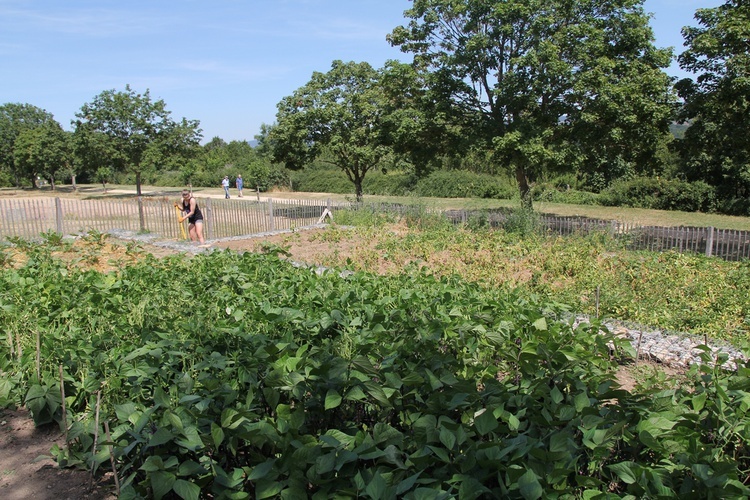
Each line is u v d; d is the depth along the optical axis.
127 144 36.09
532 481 2.35
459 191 35.72
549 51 16.94
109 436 3.21
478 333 4.69
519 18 17.89
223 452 3.17
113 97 36.50
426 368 3.54
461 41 19.56
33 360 4.72
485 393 3.24
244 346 4.30
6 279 7.18
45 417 4.33
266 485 2.60
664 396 3.18
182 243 14.37
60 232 16.59
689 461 2.62
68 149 49.72
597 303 7.37
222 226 17.73
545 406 3.09
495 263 11.47
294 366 3.53
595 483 2.58
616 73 17.72
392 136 20.36
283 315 4.85
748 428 2.89
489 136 18.78
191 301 6.38
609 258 11.36
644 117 16.94
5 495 3.56
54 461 3.95
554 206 29.48
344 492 2.50
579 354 4.14
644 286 9.22
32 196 40.78
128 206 18.61
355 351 4.28
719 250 14.26
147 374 3.79
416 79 20.44
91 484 3.62
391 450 2.68
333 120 21.69
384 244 13.69
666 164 31.14
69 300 6.02
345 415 3.55
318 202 26.61
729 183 27.88
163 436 2.73
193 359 4.19
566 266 10.95
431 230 15.48
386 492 2.37
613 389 3.39
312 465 2.62
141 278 7.46
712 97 15.95
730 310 7.91
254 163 46.41
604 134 17.41
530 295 7.09
